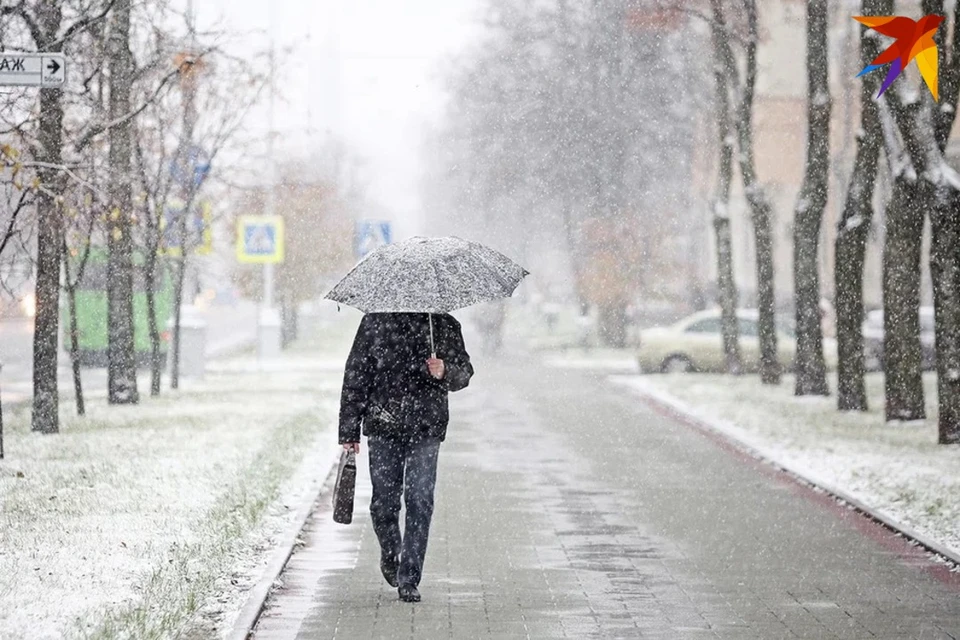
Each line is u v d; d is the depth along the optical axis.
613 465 24.70
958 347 26.94
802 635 11.76
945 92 26.59
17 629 10.90
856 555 15.75
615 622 12.20
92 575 13.13
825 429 30.33
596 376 51.38
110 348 35.34
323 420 32.03
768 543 16.55
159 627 11.00
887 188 59.56
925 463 23.98
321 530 17.30
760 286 45.84
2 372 49.12
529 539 16.75
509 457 25.86
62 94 24.70
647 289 69.44
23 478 20.41
